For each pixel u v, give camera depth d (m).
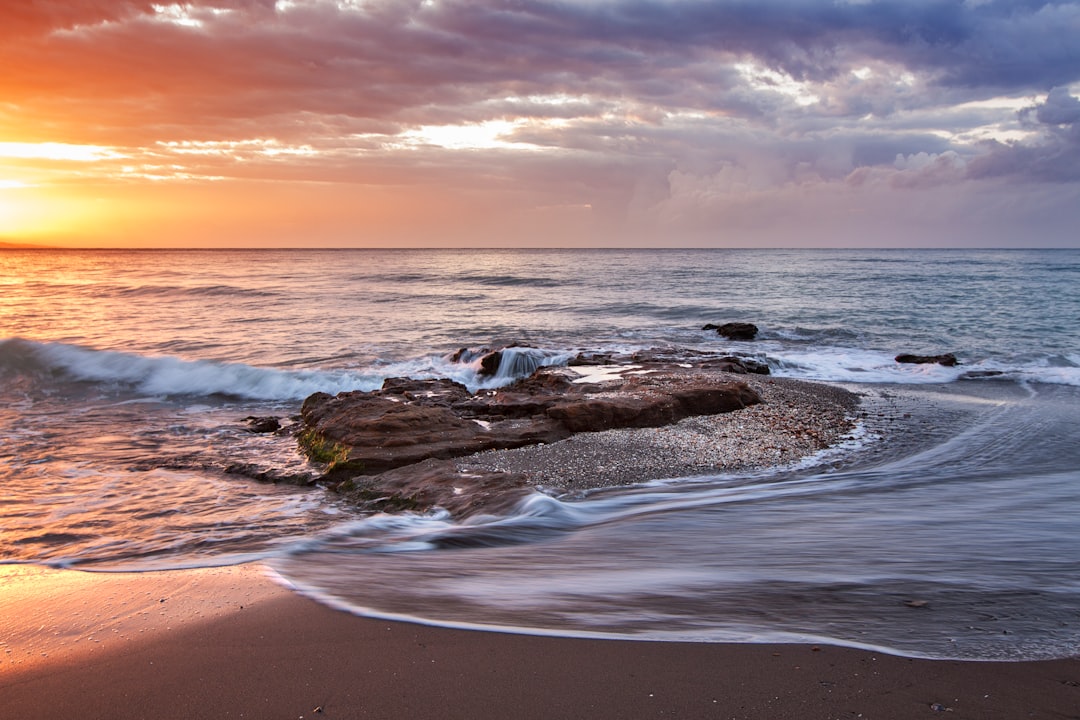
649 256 144.88
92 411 15.82
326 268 82.50
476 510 7.90
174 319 32.12
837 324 31.28
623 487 9.18
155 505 8.67
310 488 9.59
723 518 7.19
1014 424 12.87
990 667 3.37
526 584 4.96
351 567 5.58
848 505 7.66
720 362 19.41
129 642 4.00
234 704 3.19
